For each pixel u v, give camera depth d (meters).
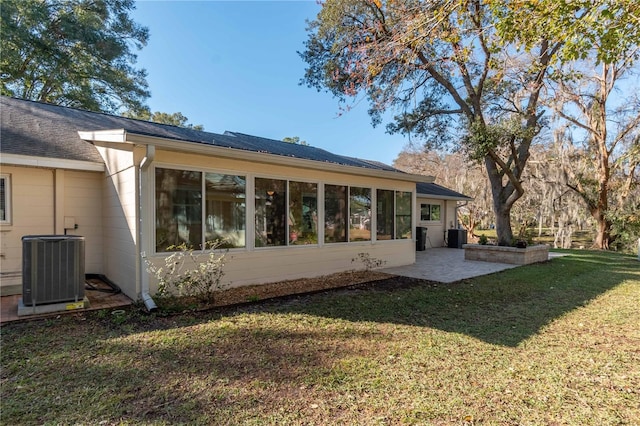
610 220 15.94
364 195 8.43
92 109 16.81
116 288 5.79
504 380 2.84
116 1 16.77
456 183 23.23
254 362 3.12
